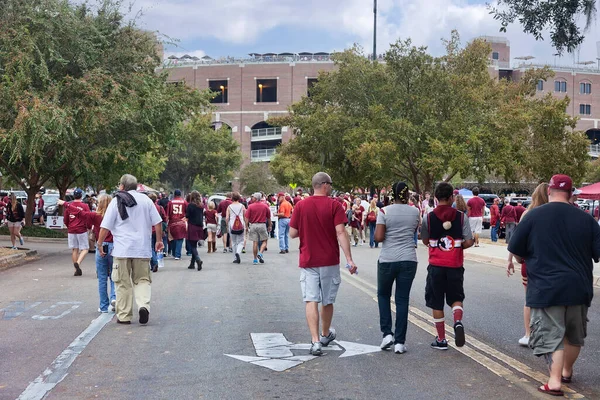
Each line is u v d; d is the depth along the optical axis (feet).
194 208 60.23
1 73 68.59
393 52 131.54
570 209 21.88
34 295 43.60
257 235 66.44
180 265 64.69
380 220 27.66
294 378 23.22
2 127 66.85
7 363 25.09
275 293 44.62
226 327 32.40
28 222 102.12
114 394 21.16
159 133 82.74
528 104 138.62
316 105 146.82
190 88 93.30
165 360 25.70
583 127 298.56
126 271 33.12
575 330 21.85
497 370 24.54
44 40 70.79
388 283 27.78
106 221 33.04
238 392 21.48
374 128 125.49
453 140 119.85
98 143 77.97
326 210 27.07
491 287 49.96
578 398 21.22
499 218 107.76
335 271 27.35
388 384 22.61
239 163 228.63
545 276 21.42
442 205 27.58
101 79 72.43
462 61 135.95
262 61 287.07
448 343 29.25
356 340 29.66
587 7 43.62
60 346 28.04
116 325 32.83
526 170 137.18
